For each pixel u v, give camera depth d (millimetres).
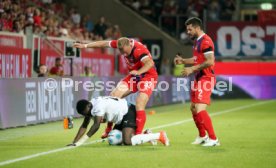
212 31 101938
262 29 101000
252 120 60000
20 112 52875
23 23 73562
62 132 48156
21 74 69250
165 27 108188
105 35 94688
